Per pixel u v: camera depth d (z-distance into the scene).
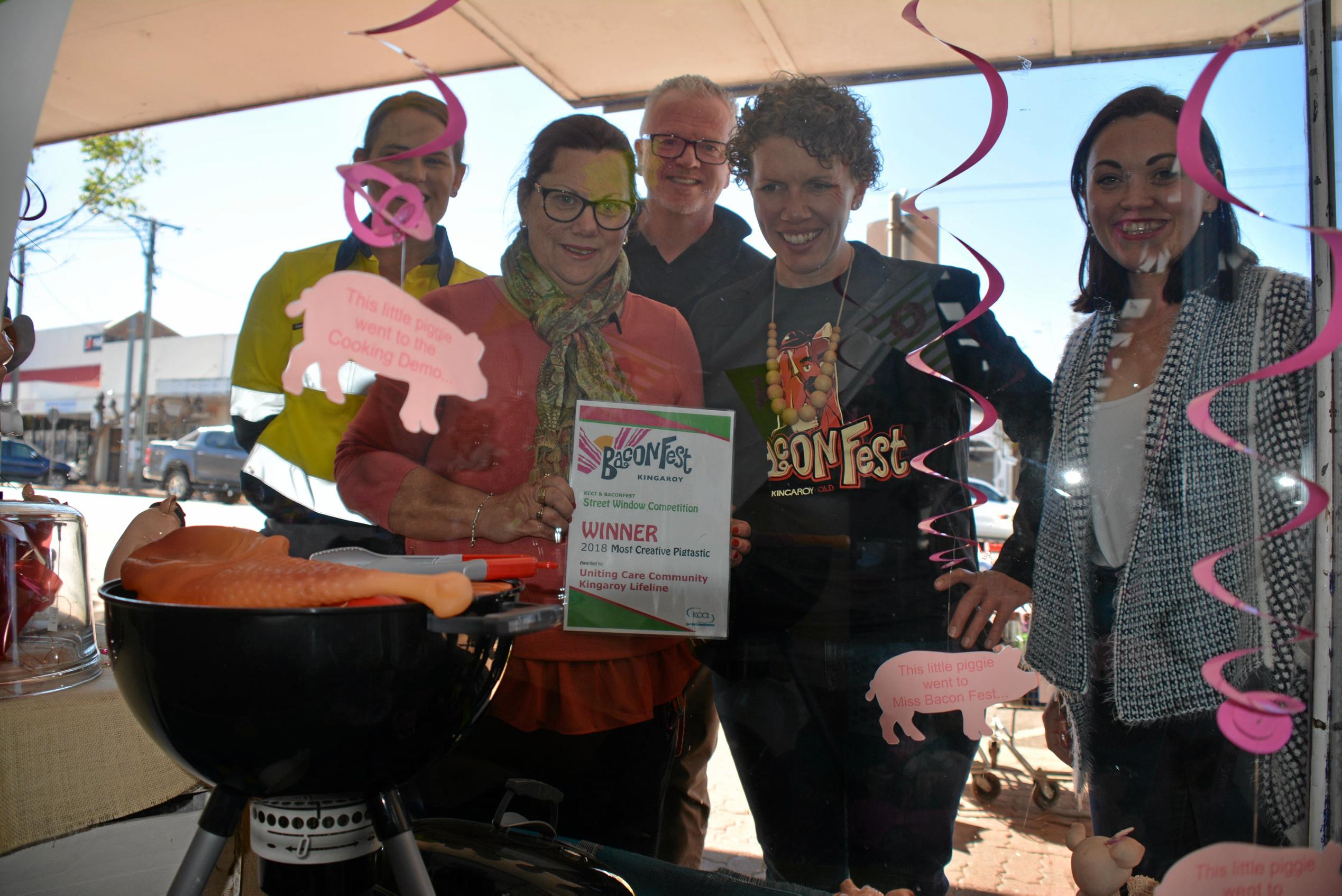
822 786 0.94
